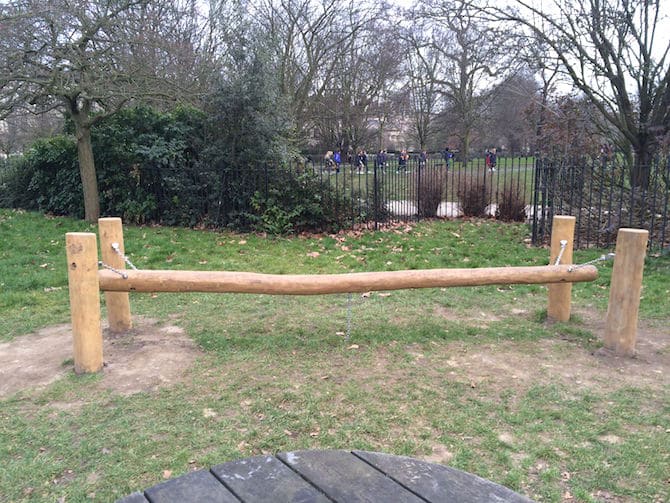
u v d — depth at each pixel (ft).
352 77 97.30
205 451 9.78
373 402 11.64
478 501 5.09
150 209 37.14
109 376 13.05
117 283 13.34
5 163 48.01
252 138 34.99
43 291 21.21
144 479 8.97
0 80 31.35
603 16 30.25
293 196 34.30
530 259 26.68
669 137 29.04
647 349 14.83
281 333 16.16
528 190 54.75
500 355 14.43
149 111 38.01
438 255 27.81
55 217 39.50
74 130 38.78
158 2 36.55
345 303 19.44
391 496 5.15
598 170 31.19
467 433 10.37
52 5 30.83
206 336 15.85
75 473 9.18
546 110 36.04
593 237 30.68
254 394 12.03
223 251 28.55
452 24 40.73
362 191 37.81
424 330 16.31
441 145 138.31
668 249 26.30
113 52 33.55
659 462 9.34
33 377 13.12
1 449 9.89
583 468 9.20
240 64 34.99
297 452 5.99
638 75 30.83
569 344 15.26
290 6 74.49
